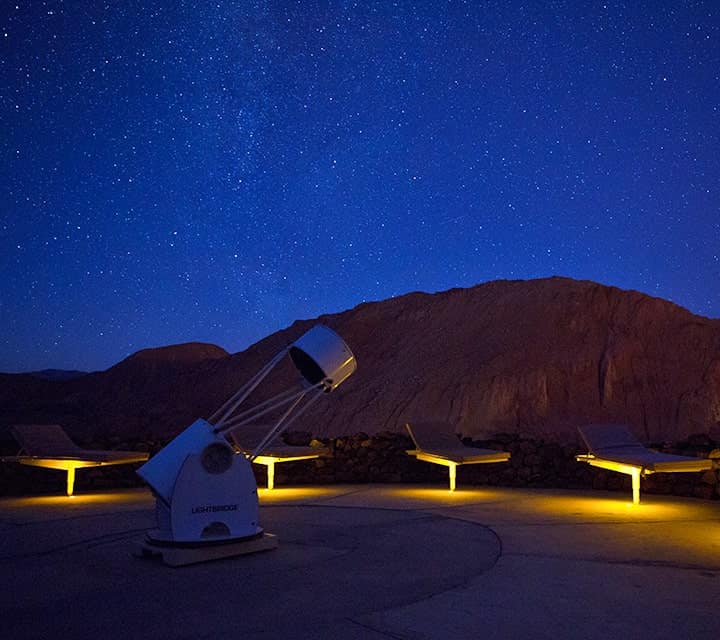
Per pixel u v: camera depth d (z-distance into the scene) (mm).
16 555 4695
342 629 3055
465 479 9742
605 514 6582
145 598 3590
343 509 6961
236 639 2934
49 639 2957
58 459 7863
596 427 8023
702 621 3160
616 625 3107
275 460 8797
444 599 3535
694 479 8133
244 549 4629
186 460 4570
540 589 3732
